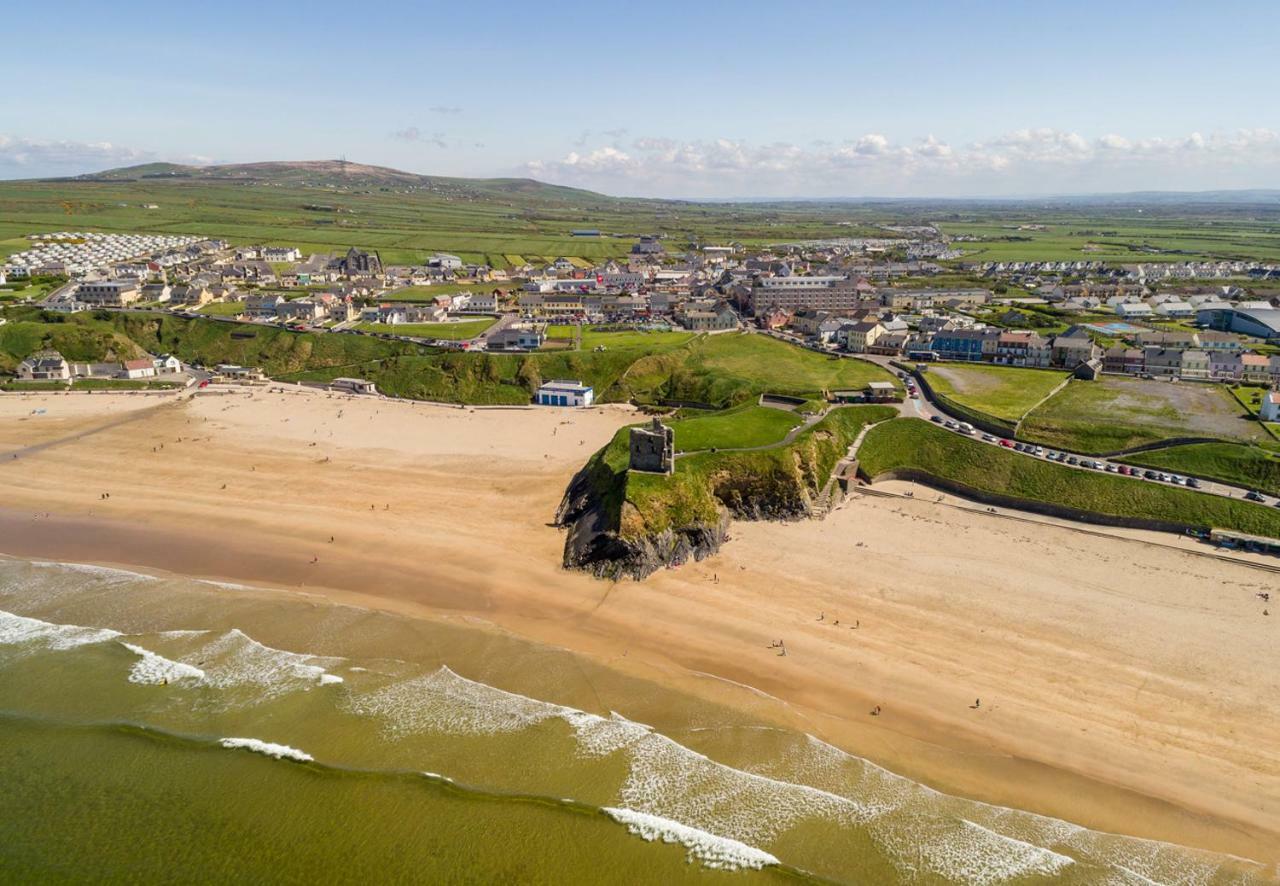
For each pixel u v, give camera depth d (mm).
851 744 62562
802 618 80562
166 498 109125
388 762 59688
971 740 63062
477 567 90500
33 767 58812
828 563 92375
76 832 53562
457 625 78562
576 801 56281
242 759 59781
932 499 111188
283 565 90500
